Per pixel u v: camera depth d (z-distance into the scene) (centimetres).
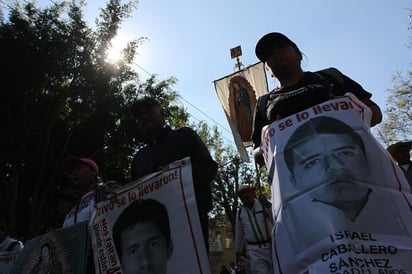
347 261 151
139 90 1738
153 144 321
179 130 308
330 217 162
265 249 573
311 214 169
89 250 331
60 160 1530
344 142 178
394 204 168
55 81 1522
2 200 1508
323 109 189
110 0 1634
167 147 302
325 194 169
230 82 899
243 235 637
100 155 1647
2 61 1340
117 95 1611
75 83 1533
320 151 179
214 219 3812
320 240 161
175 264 239
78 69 1520
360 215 162
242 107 872
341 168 171
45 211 1595
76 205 400
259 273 566
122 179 1788
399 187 176
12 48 1394
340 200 165
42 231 1609
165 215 252
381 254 153
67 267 311
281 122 199
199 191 278
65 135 1589
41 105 1462
